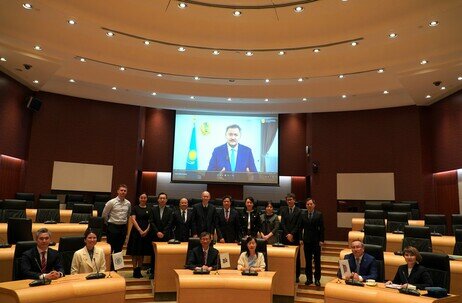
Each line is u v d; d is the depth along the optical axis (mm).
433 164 11992
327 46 9008
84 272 5195
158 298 6758
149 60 10188
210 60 10141
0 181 10664
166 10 7879
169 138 14672
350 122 13648
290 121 14961
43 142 12227
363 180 13094
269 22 8195
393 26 7867
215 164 14180
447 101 11242
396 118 12953
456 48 8469
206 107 13914
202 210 7484
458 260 6250
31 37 8672
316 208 13508
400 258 6602
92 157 12945
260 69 10531
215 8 7770
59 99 12656
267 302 5070
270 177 14156
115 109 13539
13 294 3924
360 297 4566
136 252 7406
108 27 8445
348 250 7215
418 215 10430
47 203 8648
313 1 7340
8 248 5746
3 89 10344
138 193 14430
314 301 6945
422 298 4203
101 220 7332
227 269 5980
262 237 7496
